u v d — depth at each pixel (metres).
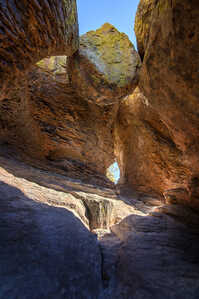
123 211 8.52
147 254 3.74
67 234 3.27
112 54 6.07
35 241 2.63
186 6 2.12
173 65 2.87
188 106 3.20
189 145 3.92
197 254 3.77
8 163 7.11
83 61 5.83
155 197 10.96
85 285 2.33
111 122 11.47
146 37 4.65
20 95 8.09
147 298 2.47
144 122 10.08
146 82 3.97
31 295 1.73
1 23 2.45
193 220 4.79
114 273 3.08
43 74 8.51
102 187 10.73
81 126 10.62
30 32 2.98
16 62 3.04
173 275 3.04
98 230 5.44
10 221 2.84
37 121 9.81
